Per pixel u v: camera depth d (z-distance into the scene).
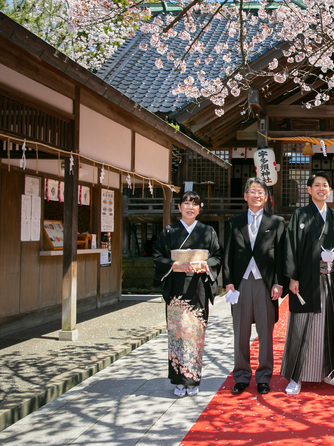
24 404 3.72
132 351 5.89
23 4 8.53
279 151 13.86
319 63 7.68
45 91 5.45
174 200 16.22
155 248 4.44
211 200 15.90
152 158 9.34
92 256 8.88
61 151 5.74
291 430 3.32
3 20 3.92
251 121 12.21
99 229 9.04
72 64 5.07
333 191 11.66
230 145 14.18
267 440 3.15
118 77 14.30
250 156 15.54
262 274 4.24
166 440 3.20
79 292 8.41
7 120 4.83
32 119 5.26
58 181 7.86
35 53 4.51
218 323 7.89
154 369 5.08
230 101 9.59
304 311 4.19
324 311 4.24
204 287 4.34
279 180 13.92
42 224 7.32
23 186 6.79
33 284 7.06
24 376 4.47
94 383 4.58
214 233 4.44
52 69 5.43
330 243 4.26
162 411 3.78
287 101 12.18
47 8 8.82
